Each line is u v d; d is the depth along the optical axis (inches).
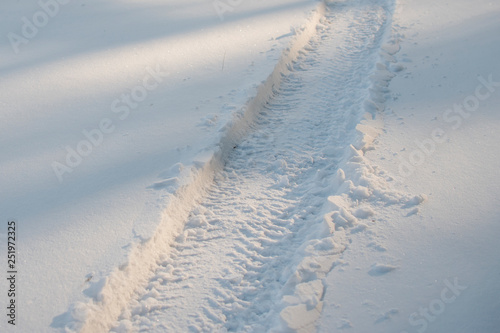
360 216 120.1
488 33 225.3
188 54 223.8
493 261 100.7
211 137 156.6
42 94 190.9
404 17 258.8
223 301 104.7
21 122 170.9
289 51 222.5
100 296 99.5
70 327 93.2
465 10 260.2
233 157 156.6
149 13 285.3
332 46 237.5
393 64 202.7
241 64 209.9
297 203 134.0
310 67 217.5
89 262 108.2
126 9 292.7
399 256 105.6
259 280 110.3
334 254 109.3
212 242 122.5
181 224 128.0
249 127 171.9
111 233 117.0
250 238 122.4
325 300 97.3
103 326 98.0
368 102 172.1
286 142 162.9
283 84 203.6
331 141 159.9
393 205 122.4
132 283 107.7
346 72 207.8
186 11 287.7
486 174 129.6
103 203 128.5
